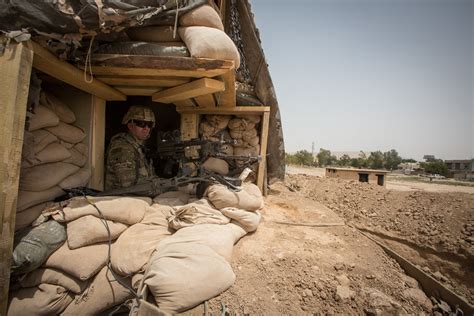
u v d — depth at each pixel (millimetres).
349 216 4613
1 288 1773
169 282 1756
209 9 2350
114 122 5219
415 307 2477
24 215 2102
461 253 2975
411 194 4859
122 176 3102
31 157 2100
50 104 2525
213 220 2867
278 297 2230
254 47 4719
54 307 2010
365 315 2256
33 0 1622
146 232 2451
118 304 2199
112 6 1796
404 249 3486
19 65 1675
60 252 2109
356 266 2863
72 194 2471
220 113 4707
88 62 2209
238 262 2574
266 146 4965
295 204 5195
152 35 2330
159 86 3066
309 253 2998
